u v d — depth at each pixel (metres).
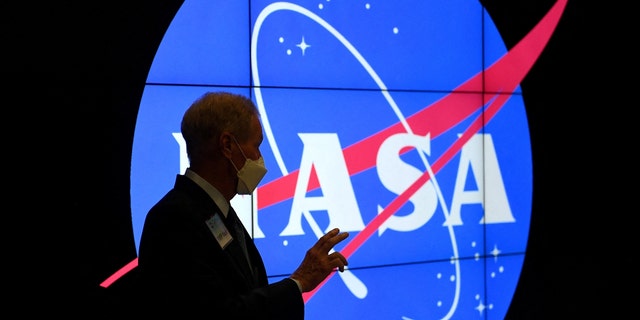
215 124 1.79
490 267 3.91
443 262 3.76
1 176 2.79
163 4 3.07
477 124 3.85
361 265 3.54
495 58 3.89
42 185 2.86
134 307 1.75
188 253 1.68
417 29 3.66
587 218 4.22
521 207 4.00
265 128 3.29
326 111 3.44
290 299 1.74
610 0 4.19
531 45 4.00
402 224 3.64
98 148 2.96
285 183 3.34
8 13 2.79
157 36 3.06
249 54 3.26
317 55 3.41
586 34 4.14
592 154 4.21
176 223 1.71
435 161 3.73
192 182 1.80
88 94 2.94
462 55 3.79
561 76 4.09
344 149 3.48
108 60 2.97
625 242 4.35
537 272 4.07
